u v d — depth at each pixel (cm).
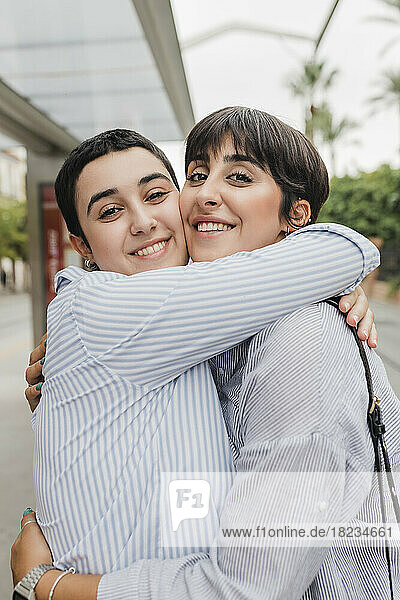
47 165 799
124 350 103
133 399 104
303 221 124
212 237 119
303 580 93
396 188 752
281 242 111
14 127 683
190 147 123
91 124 721
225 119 118
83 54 501
